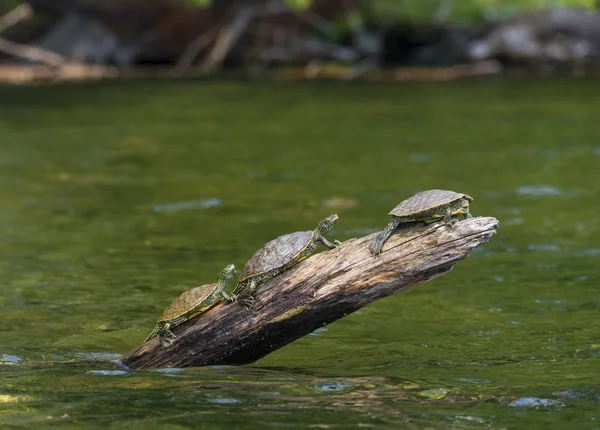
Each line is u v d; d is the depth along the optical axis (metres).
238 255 12.05
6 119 24.27
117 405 6.93
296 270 7.54
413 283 7.39
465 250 7.23
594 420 6.61
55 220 14.02
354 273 7.40
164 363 7.95
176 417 6.64
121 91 30.20
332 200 15.21
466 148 19.98
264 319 7.60
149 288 10.70
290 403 6.95
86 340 8.99
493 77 33.84
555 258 11.87
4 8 38.31
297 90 30.58
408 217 7.28
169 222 13.89
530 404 6.96
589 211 14.35
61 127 22.98
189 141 21.14
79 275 11.20
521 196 15.44
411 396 7.16
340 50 38.19
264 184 16.56
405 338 9.01
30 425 6.51
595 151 19.34
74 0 37.28
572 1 39.62
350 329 9.33
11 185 16.45
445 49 37.66
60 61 36.00
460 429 6.41
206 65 37.16
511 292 10.52
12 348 8.70
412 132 22.14
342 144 20.66
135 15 36.94
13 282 10.91
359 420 6.58
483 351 8.55
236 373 7.78
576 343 8.72
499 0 40.03
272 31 38.25
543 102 27.03
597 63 36.44
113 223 13.83
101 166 18.27
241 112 25.59
